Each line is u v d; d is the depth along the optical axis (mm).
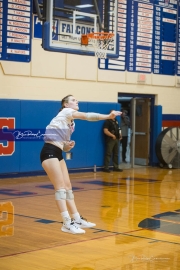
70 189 6660
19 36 13367
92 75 15266
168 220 8195
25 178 13461
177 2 17656
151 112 17312
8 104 13117
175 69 17875
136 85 16578
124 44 16062
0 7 12938
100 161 15547
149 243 6648
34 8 13648
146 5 16562
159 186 12414
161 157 16641
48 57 14094
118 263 5711
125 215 8594
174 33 17672
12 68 13297
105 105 15484
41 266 5547
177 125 17984
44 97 14070
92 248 6352
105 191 11422
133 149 16906
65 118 6445
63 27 13234
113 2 13844
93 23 13586
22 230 7301
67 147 6668
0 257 5871
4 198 10211
